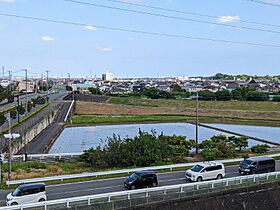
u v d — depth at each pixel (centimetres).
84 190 2486
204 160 3716
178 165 3206
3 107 8925
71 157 3941
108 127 7288
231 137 4538
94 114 9144
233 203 2244
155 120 8225
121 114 9294
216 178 2775
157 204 1983
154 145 3462
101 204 1853
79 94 14812
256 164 2922
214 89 16275
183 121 8412
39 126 6203
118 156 3381
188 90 16300
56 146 5094
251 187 2352
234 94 11400
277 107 10088
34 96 13725
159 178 2845
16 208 1753
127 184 2506
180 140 4184
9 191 2488
